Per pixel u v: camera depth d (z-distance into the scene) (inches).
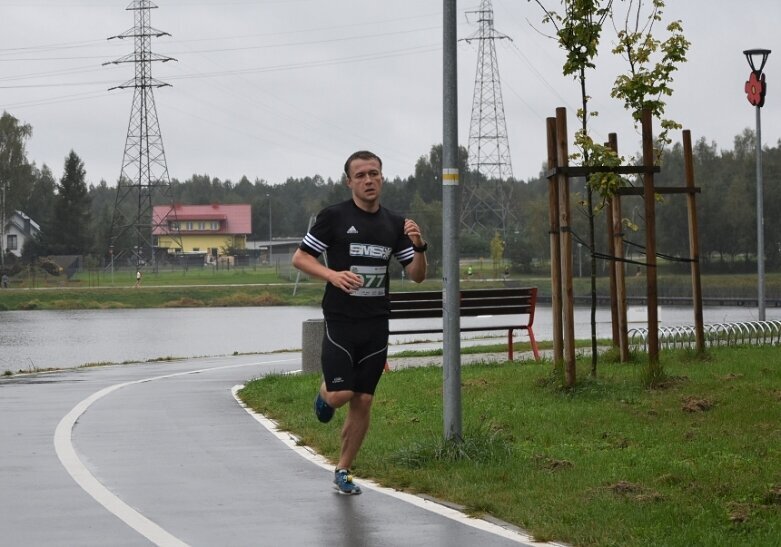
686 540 514.0
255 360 1985.7
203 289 7381.9
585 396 1007.6
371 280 652.7
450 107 751.7
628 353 1243.8
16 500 644.7
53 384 1443.2
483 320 3398.1
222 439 884.0
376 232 651.5
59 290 7160.4
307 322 1430.9
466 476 683.4
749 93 1878.7
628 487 631.8
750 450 746.8
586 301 6077.8
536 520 565.6
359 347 655.8
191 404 1144.2
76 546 535.5
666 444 781.3
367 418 665.0
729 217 7829.7
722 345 1508.4
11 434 917.8
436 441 755.4
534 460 727.7
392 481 689.0
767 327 1697.8
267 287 7524.6
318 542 539.5
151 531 565.6
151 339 3649.1
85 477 717.9
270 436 900.6
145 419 1015.0
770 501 595.5
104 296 6953.7
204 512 610.2
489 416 918.4
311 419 957.8
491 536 549.0
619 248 1262.3
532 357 1514.5
